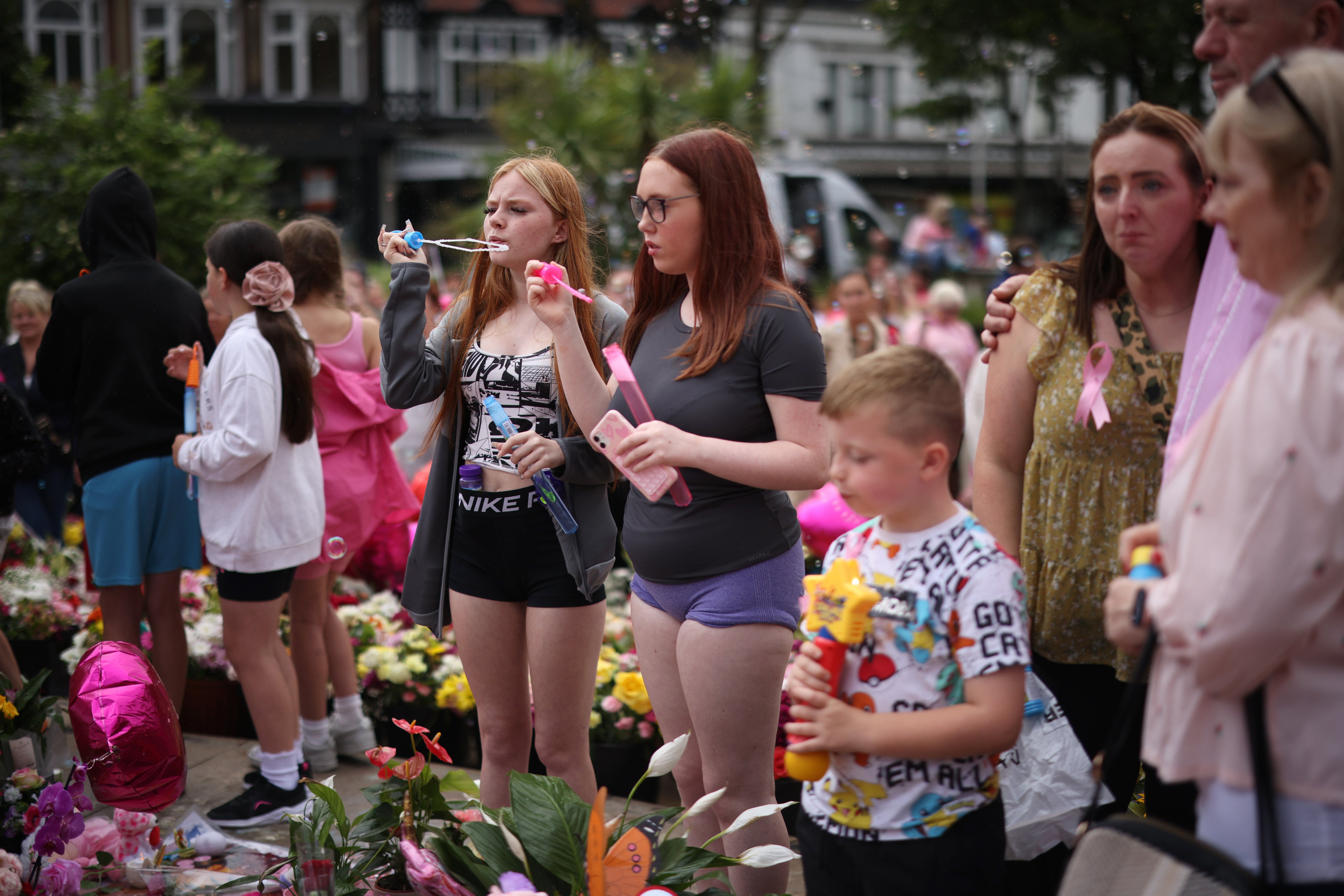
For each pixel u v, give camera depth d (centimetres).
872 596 151
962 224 1812
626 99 884
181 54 2272
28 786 248
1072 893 134
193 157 838
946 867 154
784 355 201
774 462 196
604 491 245
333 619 345
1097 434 185
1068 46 1331
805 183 1416
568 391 224
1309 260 124
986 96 1788
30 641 420
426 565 253
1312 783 122
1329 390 116
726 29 2017
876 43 2547
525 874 190
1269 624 117
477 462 246
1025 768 192
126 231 319
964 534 155
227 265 298
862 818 157
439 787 221
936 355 157
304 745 333
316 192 2362
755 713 206
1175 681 131
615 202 877
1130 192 174
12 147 837
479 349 250
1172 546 132
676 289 226
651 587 215
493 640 247
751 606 204
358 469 336
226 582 296
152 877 247
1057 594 189
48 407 503
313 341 324
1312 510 115
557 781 200
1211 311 165
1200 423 130
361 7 2322
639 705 325
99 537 309
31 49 2091
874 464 153
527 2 2373
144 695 256
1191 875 124
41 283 818
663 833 202
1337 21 162
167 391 315
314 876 210
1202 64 1241
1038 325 192
